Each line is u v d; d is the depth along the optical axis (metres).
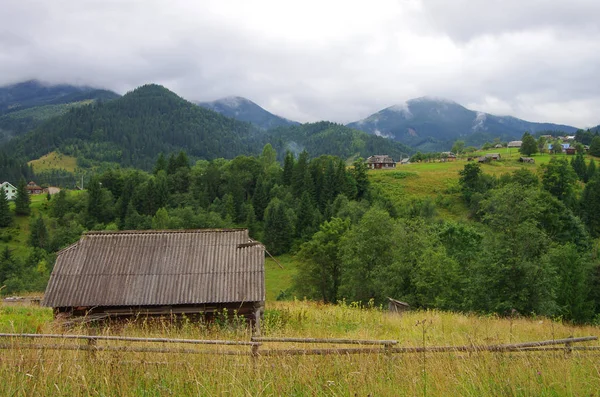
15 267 72.88
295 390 6.46
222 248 20.72
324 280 53.09
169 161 133.00
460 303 33.62
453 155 177.50
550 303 27.28
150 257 20.16
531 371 7.09
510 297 27.11
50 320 17.45
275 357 7.35
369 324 18.78
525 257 27.30
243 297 18.86
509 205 28.53
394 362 7.45
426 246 39.00
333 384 6.45
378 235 42.19
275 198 101.75
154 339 7.29
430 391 6.57
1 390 5.76
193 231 21.53
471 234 52.12
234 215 105.12
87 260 19.80
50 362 6.52
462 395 6.35
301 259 54.66
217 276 19.58
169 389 6.24
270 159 147.25
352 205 85.88
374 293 41.56
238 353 7.31
